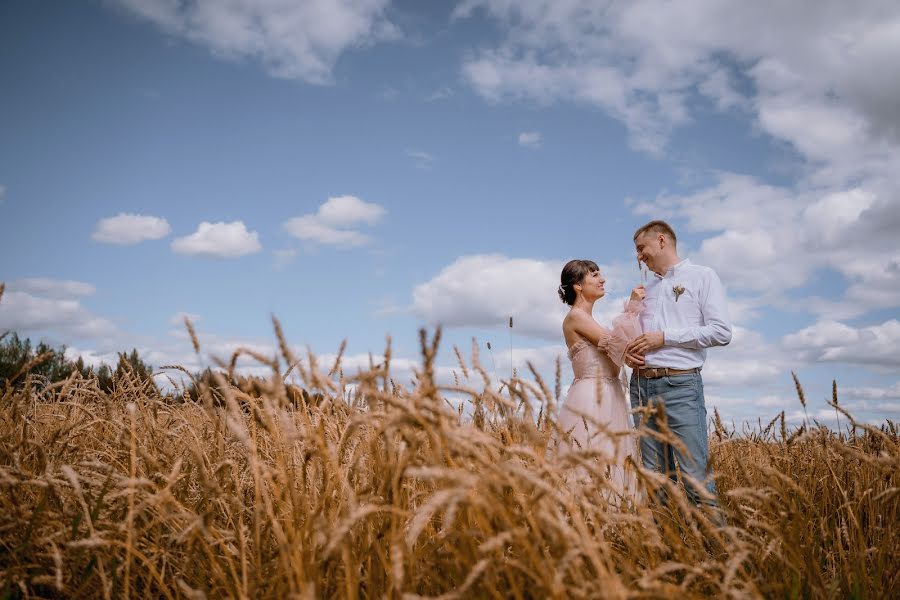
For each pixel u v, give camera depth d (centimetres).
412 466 163
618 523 190
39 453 213
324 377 179
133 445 184
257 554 172
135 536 182
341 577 174
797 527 195
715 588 186
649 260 442
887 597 202
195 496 234
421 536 187
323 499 174
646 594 135
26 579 187
